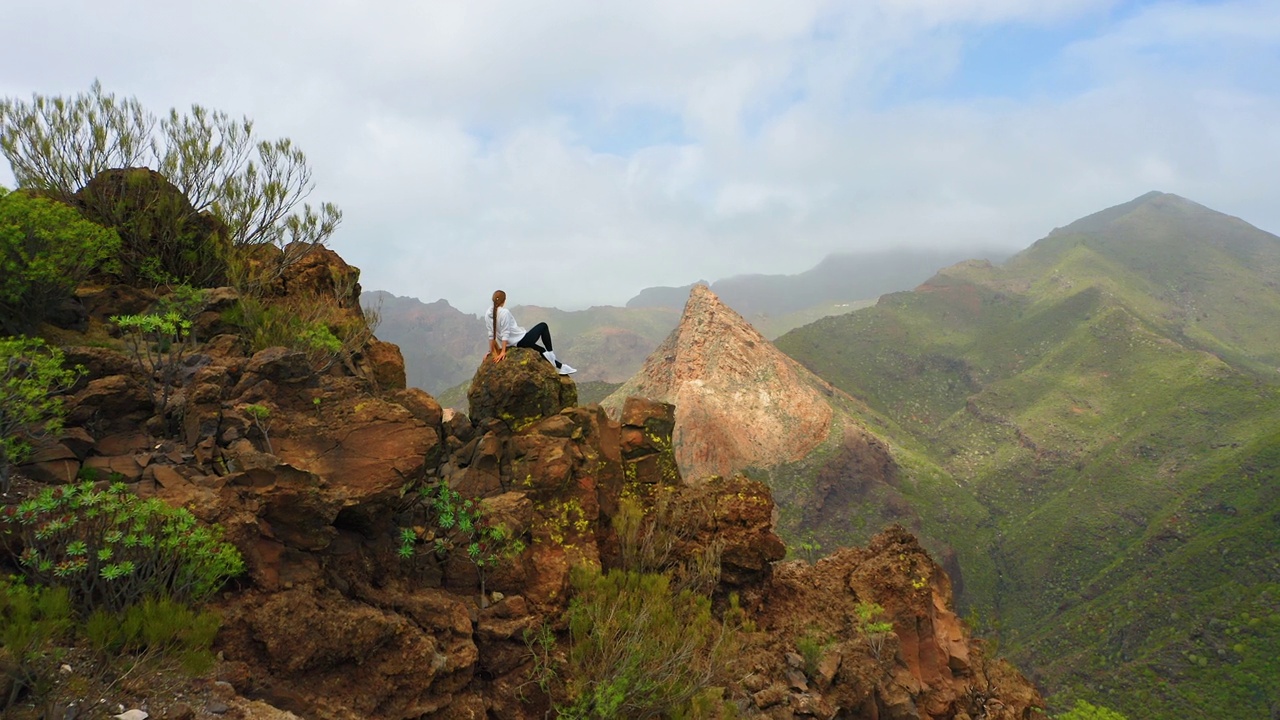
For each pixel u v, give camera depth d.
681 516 11.23
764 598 11.91
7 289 7.59
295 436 7.39
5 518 5.17
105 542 5.34
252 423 7.25
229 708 5.18
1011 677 14.18
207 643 5.30
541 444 9.50
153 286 10.34
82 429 6.63
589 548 9.28
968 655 13.41
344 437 7.55
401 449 7.70
